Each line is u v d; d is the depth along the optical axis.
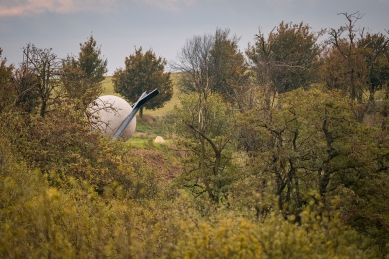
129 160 65.38
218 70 159.38
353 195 45.41
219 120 86.75
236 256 24.97
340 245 30.42
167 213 36.88
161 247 30.92
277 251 25.70
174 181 64.62
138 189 57.81
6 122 61.31
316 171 51.34
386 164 49.91
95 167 61.94
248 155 60.84
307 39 157.25
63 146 62.41
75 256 29.09
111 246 29.84
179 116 91.19
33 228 30.70
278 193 50.72
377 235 47.72
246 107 84.50
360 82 94.31
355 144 48.12
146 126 171.12
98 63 164.00
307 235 29.25
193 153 66.75
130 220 34.31
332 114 49.28
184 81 172.50
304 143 52.19
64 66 82.31
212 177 58.41
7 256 27.77
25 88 76.69
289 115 51.81
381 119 62.09
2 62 98.75
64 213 31.67
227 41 181.12
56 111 69.69
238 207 39.97
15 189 36.78
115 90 188.25
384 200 48.56
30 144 59.59
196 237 25.98
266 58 102.75
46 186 39.97
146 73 184.50
